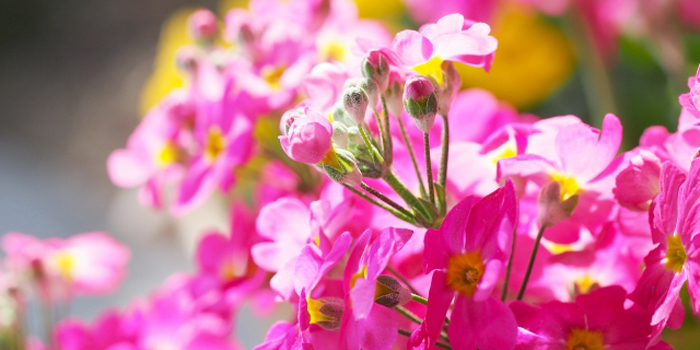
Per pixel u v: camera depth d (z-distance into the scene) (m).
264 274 0.50
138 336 0.55
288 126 0.43
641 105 0.70
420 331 0.41
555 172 0.43
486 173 0.44
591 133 0.42
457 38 0.42
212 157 0.51
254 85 0.49
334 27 0.53
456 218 0.42
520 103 0.74
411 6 0.69
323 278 0.42
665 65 0.66
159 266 1.09
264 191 0.52
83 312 1.05
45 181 1.47
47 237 1.31
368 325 0.41
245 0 0.91
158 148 0.54
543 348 0.42
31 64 1.75
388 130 0.43
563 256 0.44
